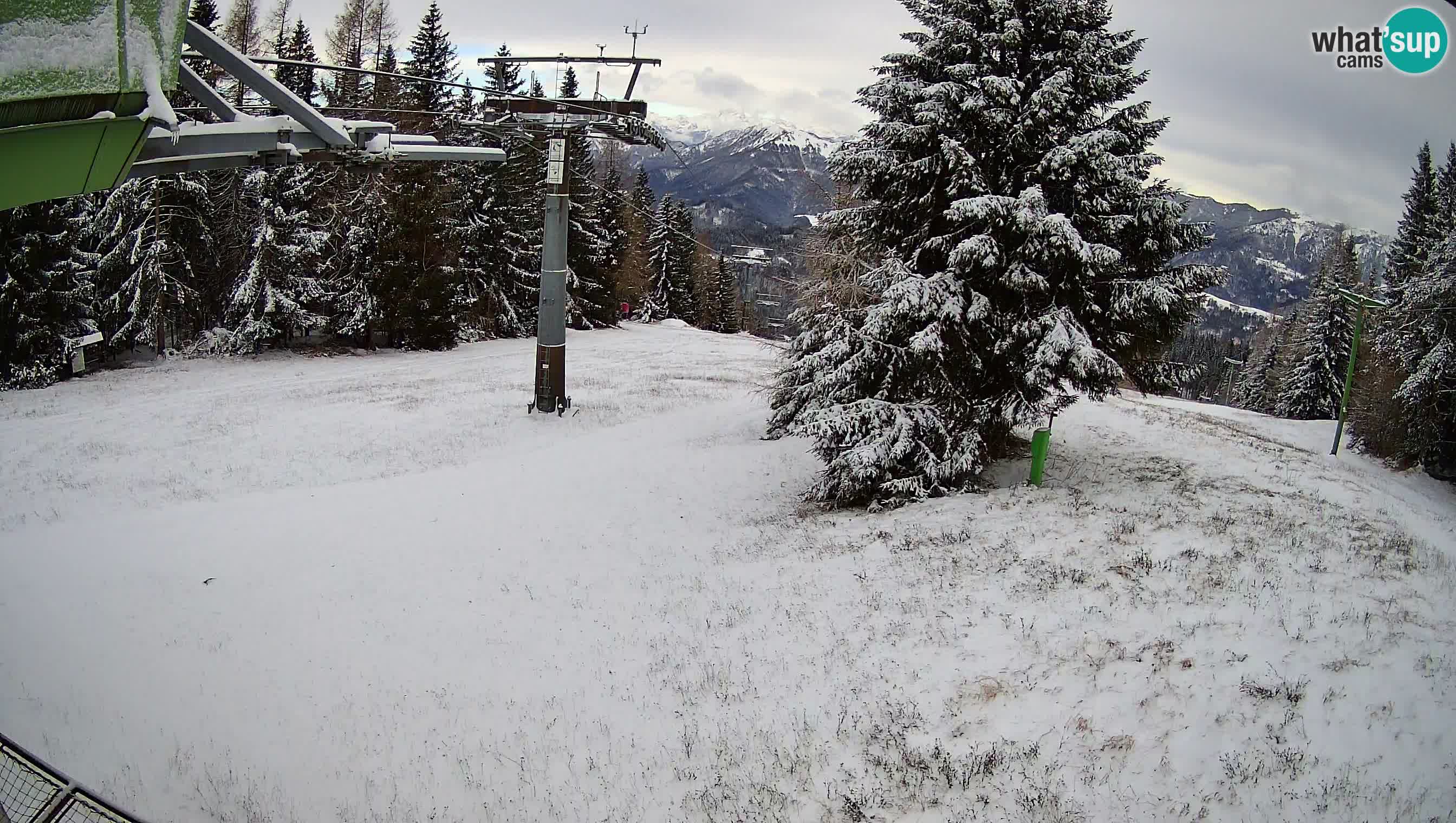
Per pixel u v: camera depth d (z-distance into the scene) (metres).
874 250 17.44
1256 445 24.97
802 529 15.27
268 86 7.09
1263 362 74.81
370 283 42.53
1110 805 6.91
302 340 43.72
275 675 10.77
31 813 6.31
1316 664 8.26
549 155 27.08
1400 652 8.39
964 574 11.52
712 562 14.26
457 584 13.87
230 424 25.67
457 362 42.09
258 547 15.37
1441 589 10.23
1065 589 10.52
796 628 10.88
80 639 11.57
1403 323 33.91
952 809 7.15
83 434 24.02
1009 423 15.98
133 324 35.28
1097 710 8.05
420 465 21.73
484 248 52.31
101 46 4.84
